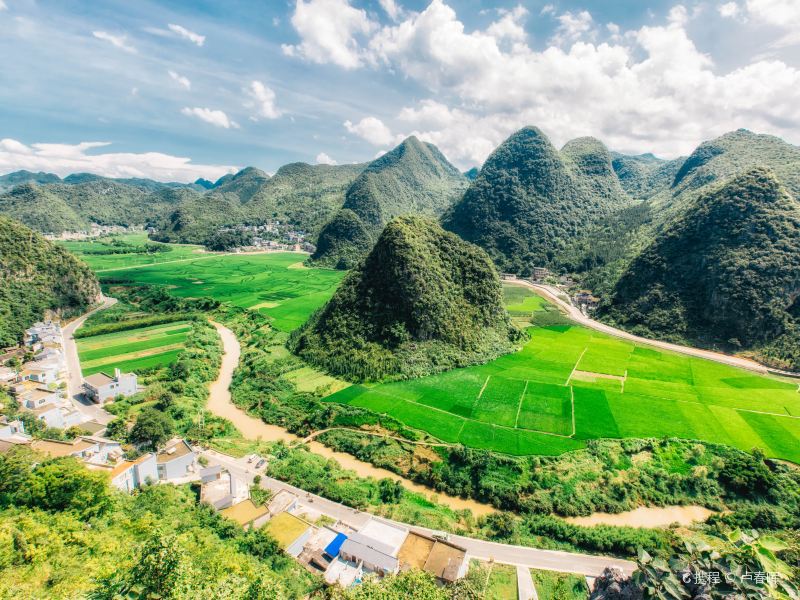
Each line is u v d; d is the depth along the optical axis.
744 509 79.50
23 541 49.56
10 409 94.56
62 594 41.94
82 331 159.62
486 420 104.12
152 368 130.12
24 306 161.50
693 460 90.19
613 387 121.25
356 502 78.12
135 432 88.12
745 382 124.81
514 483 84.62
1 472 61.78
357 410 108.56
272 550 62.72
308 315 194.00
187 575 39.81
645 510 80.25
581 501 80.50
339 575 60.28
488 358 141.00
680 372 132.25
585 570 65.62
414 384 123.19
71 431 90.31
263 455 91.81
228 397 122.44
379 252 152.00
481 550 68.75
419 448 94.94
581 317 197.38
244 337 170.50
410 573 48.50
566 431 99.44
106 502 63.38
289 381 125.69
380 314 140.88
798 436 96.94
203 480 79.94
